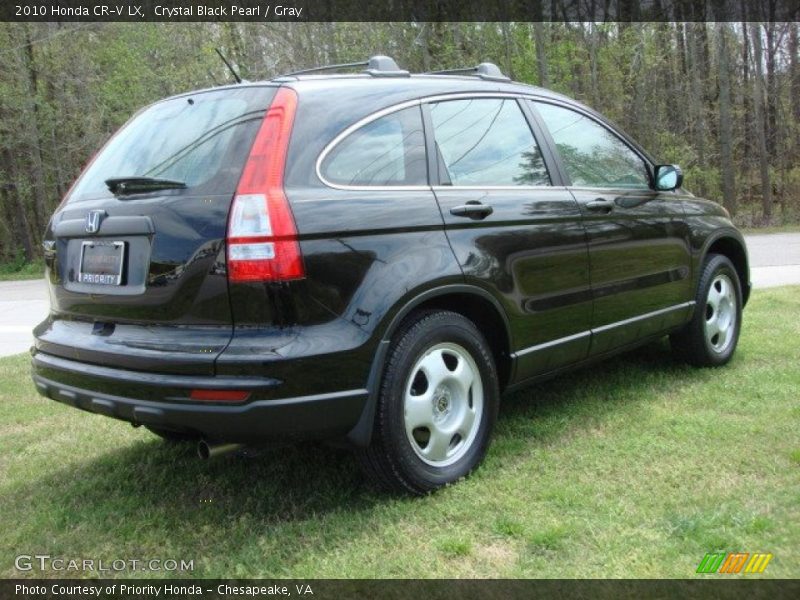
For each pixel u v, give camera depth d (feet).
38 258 77.51
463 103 11.83
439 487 10.46
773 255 44.96
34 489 11.77
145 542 9.77
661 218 14.74
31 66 69.10
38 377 10.97
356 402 9.36
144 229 9.36
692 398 14.17
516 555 8.75
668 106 87.10
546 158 12.87
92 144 71.05
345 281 9.30
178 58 71.20
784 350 17.43
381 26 70.03
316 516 10.03
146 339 9.34
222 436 8.86
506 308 11.32
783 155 91.20
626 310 13.83
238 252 8.73
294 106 9.68
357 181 9.87
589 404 14.16
